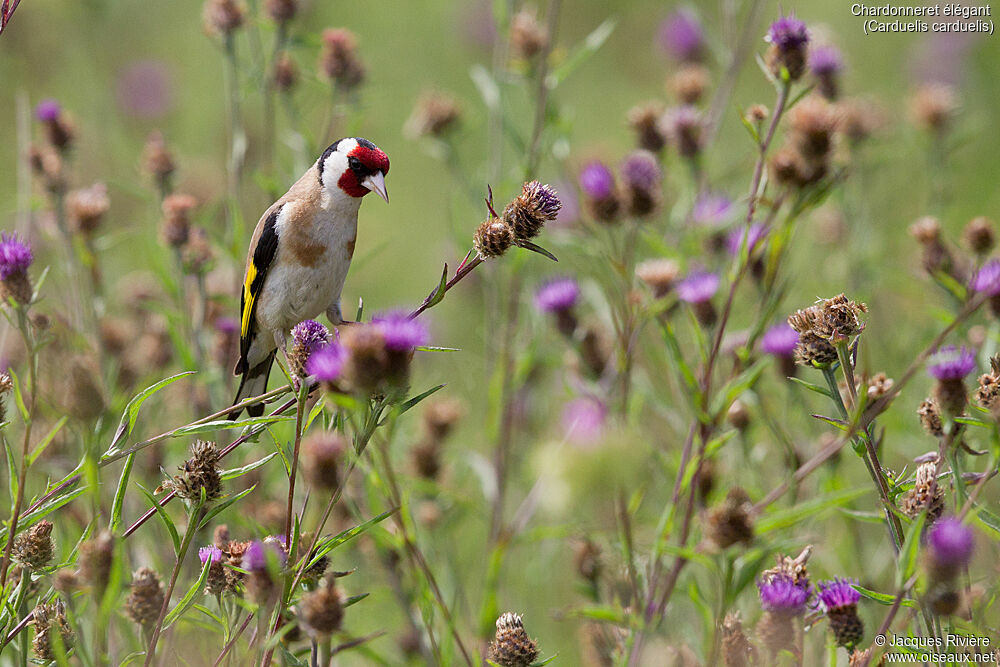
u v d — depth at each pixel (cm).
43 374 1036
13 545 698
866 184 1423
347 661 1079
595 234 1178
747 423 1039
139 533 1048
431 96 1401
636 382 1102
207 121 2058
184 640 877
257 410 1030
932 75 1967
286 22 1305
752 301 1299
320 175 1002
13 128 1862
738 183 1507
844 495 743
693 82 1385
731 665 741
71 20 1920
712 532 738
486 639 1041
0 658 730
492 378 1279
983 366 944
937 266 1152
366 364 636
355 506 984
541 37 1336
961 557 625
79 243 1231
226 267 1423
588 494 571
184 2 2256
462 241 1298
